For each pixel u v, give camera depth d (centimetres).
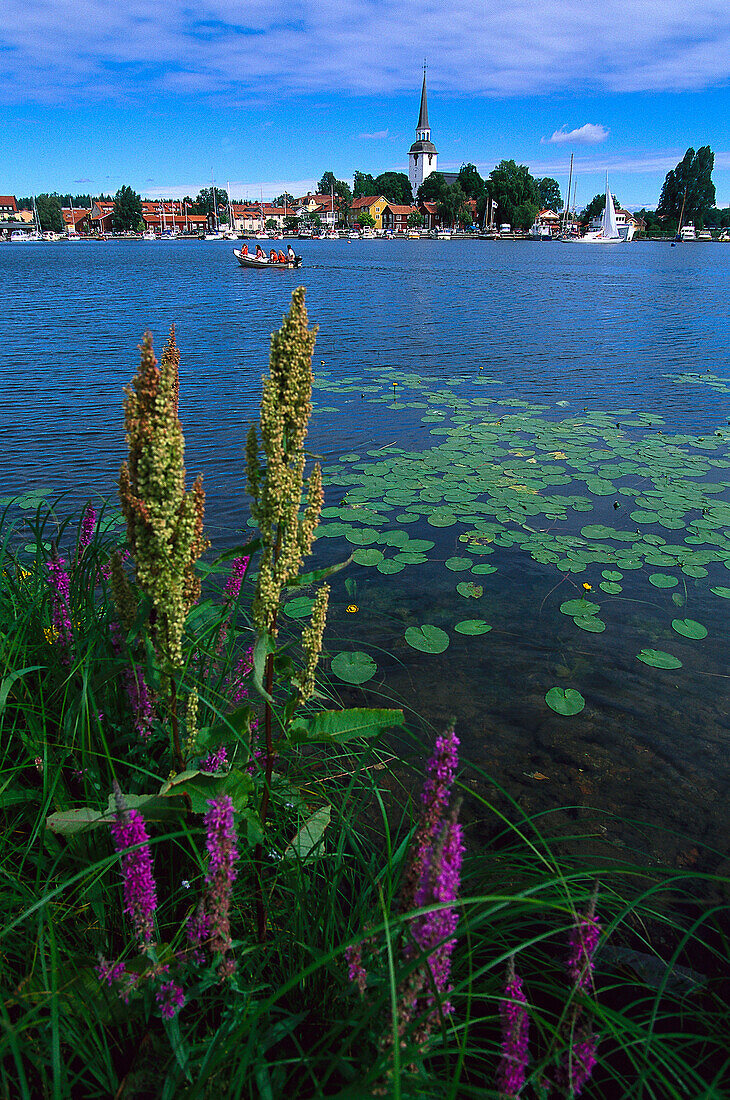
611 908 273
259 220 16050
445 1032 152
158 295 3209
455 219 14250
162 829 221
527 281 4184
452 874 140
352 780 282
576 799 340
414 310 2675
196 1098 165
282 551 192
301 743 206
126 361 1580
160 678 204
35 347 1762
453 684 432
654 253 8831
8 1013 175
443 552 618
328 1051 178
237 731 206
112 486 760
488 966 154
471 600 538
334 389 1279
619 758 371
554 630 498
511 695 423
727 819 331
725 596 549
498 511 707
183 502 176
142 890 164
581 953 161
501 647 474
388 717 206
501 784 349
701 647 481
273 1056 190
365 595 544
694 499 743
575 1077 160
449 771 151
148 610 199
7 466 830
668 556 614
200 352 1694
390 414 1098
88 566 316
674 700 423
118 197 16062
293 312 176
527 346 1847
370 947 191
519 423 1046
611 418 1087
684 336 2048
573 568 591
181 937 198
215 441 946
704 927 269
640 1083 171
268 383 179
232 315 2439
